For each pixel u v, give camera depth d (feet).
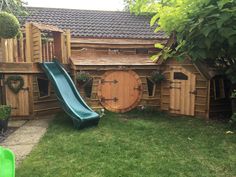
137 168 7.76
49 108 15.74
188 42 11.22
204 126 12.65
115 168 7.76
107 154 8.89
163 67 16.17
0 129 11.89
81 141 10.28
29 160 8.39
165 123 13.38
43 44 16.22
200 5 10.05
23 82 14.44
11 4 15.60
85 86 15.90
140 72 16.48
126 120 14.06
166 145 9.82
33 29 14.78
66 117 14.48
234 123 12.41
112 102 16.24
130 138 10.68
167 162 8.21
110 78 16.12
